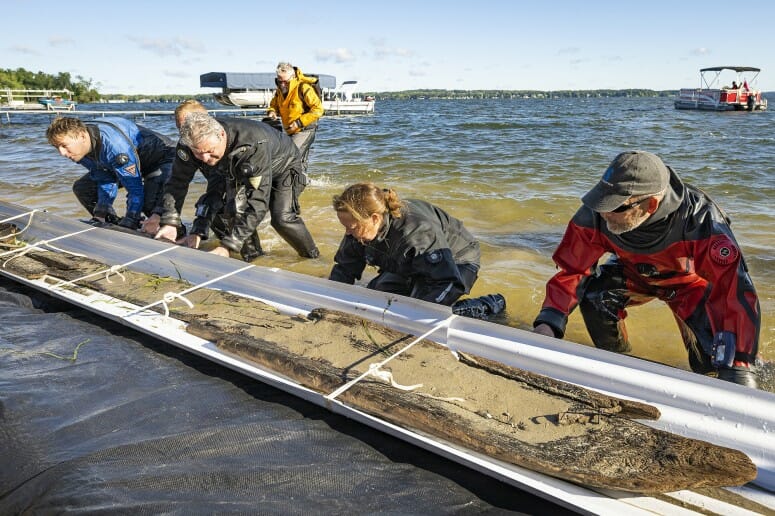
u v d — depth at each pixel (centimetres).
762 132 1898
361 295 289
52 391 239
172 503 174
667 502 172
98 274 365
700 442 182
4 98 4112
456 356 238
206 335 272
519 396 211
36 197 801
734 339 234
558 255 285
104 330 303
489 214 664
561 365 228
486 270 466
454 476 190
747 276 238
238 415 223
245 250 516
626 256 272
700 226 246
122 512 170
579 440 188
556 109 5122
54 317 320
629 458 178
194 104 433
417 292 307
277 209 473
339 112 3294
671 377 207
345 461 197
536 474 181
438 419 196
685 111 4050
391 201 294
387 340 254
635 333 354
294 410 226
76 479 184
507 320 370
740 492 176
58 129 448
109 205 525
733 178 890
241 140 394
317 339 259
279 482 186
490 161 1119
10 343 288
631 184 228
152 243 388
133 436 209
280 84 686
